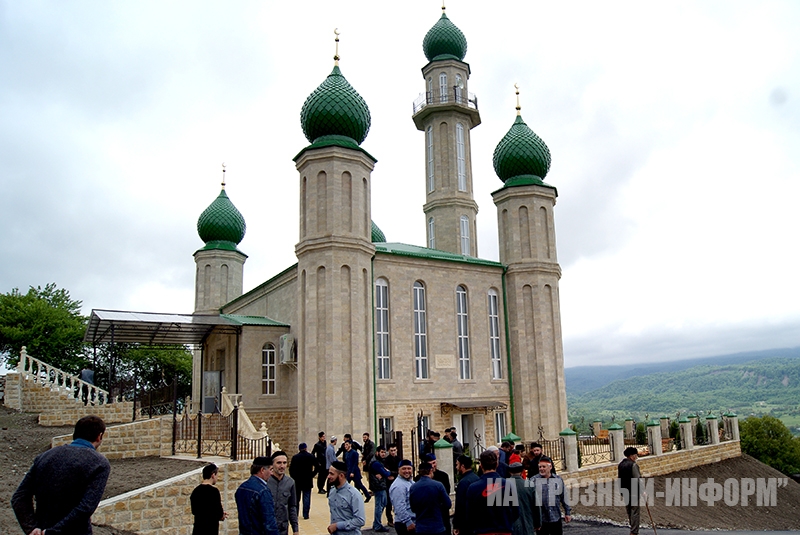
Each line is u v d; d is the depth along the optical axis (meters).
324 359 30.94
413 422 34.81
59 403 31.70
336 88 34.19
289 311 38.03
